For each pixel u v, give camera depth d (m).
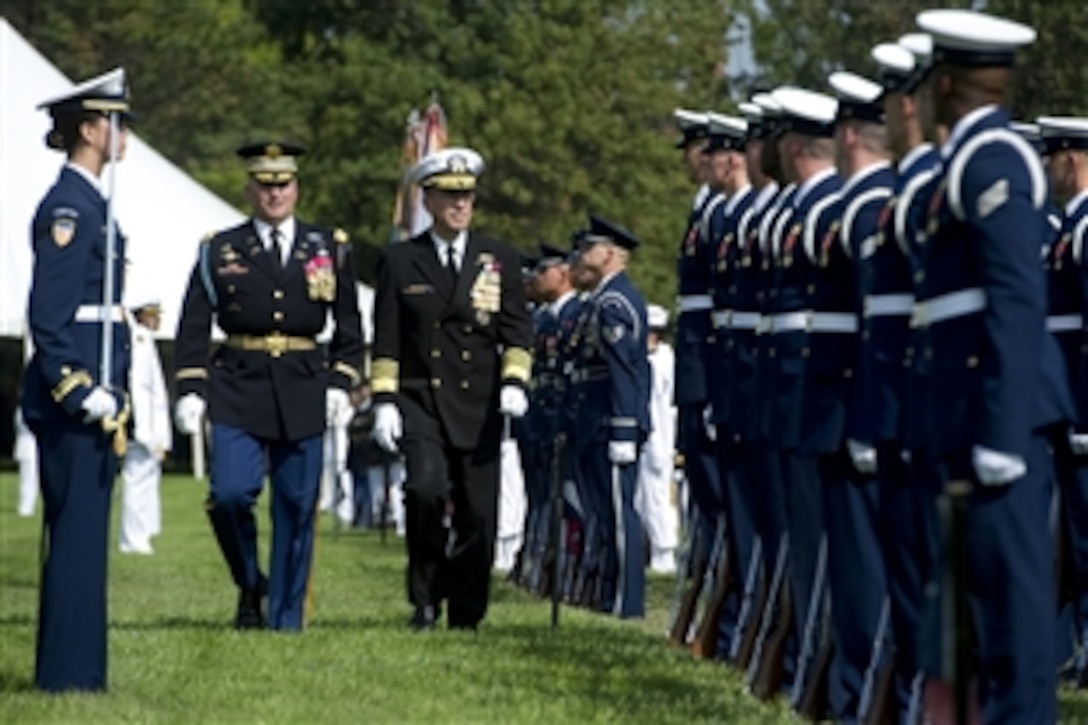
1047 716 19.28
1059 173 27.67
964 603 15.61
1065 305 27.19
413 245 32.03
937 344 19.30
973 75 19.19
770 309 25.08
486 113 121.56
